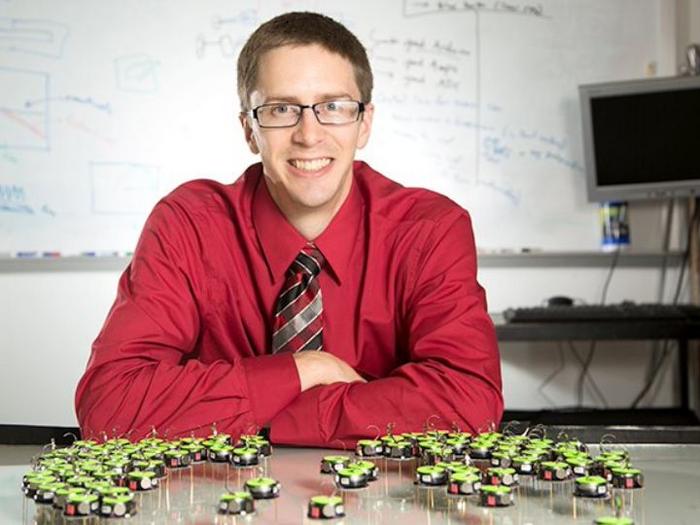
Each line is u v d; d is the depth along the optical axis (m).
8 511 0.99
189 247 1.60
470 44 3.58
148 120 3.54
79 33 3.52
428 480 1.02
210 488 1.03
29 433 1.39
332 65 1.50
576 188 3.61
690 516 0.95
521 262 3.63
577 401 3.68
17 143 3.51
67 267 3.56
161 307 1.53
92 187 3.53
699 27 3.66
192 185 1.71
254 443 1.21
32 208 3.51
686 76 3.46
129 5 3.53
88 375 1.45
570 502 0.96
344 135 1.52
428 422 1.37
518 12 3.58
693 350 3.68
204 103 3.55
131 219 3.54
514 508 0.94
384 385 1.38
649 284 3.66
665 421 3.20
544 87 3.60
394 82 3.57
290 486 1.05
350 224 1.60
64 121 3.52
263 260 1.61
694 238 3.59
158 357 1.50
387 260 1.60
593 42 3.61
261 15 3.56
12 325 3.56
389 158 3.58
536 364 3.67
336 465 1.09
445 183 3.58
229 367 1.40
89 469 1.04
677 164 3.50
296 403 1.35
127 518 0.91
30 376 3.57
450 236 1.60
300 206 1.57
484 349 1.50
